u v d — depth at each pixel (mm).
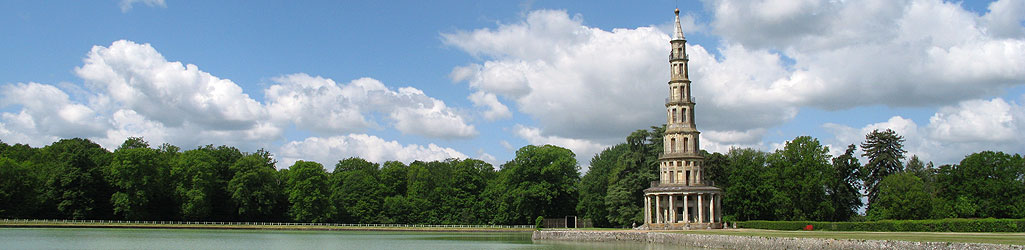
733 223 107125
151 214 132250
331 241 93250
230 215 138250
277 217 142375
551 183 135125
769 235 72562
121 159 128250
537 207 136250
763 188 110438
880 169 123375
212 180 134750
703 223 107250
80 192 123812
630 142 125875
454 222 148875
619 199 119875
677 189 109125
